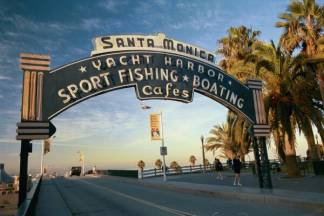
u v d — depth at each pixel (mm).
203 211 12422
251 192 15406
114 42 16594
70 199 19703
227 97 18359
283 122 22938
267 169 17641
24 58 14633
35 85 14547
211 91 18172
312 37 23844
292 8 24703
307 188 15820
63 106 14836
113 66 16328
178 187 21297
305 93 23219
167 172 42719
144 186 27062
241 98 18672
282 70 23781
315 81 23328
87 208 15398
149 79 16953
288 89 22734
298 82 23344
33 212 13242
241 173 33406
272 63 24188
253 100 18953
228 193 15984
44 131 14078
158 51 17484
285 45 25062
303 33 24250
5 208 21312
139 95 16562
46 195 22750
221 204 13984
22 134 13742
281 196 13250
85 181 38938
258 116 18734
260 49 24859
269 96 23609
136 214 12797
